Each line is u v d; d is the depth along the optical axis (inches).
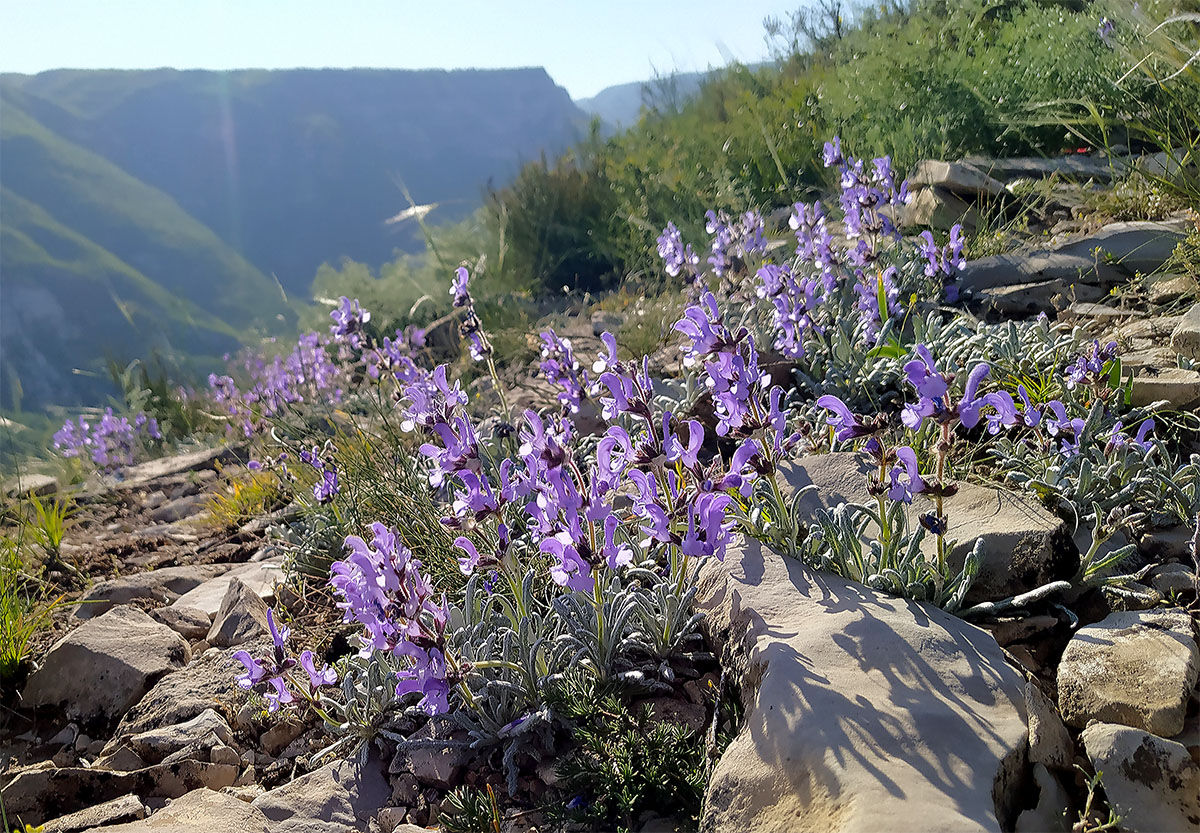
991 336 25.3
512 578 16.4
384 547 14.4
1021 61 48.3
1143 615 15.2
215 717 18.7
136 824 15.5
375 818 15.3
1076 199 37.3
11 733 20.5
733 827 12.5
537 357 40.8
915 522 18.2
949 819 10.8
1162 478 18.7
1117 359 21.3
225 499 36.1
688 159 61.6
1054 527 16.7
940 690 13.5
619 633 16.7
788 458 20.8
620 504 21.4
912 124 47.9
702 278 36.9
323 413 40.5
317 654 21.0
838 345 26.4
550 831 14.0
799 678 13.8
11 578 27.5
